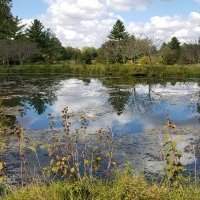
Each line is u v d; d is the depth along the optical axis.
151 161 11.84
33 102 27.41
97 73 58.94
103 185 6.52
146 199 5.77
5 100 28.12
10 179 9.55
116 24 76.88
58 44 89.38
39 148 12.73
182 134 16.31
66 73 61.38
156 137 15.54
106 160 11.04
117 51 70.75
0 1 49.47
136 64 61.72
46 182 7.22
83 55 75.56
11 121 19.27
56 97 30.67
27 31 82.19
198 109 24.50
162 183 7.02
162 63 67.00
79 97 30.80
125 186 5.88
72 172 6.66
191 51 66.50
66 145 8.03
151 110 23.94
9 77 52.25
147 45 68.12
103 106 25.64
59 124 18.61
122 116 21.53
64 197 6.04
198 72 52.53
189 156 12.55
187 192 6.16
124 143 14.33
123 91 35.41
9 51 69.81
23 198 6.04
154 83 44.00
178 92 34.34
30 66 64.50
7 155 11.90
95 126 18.23
